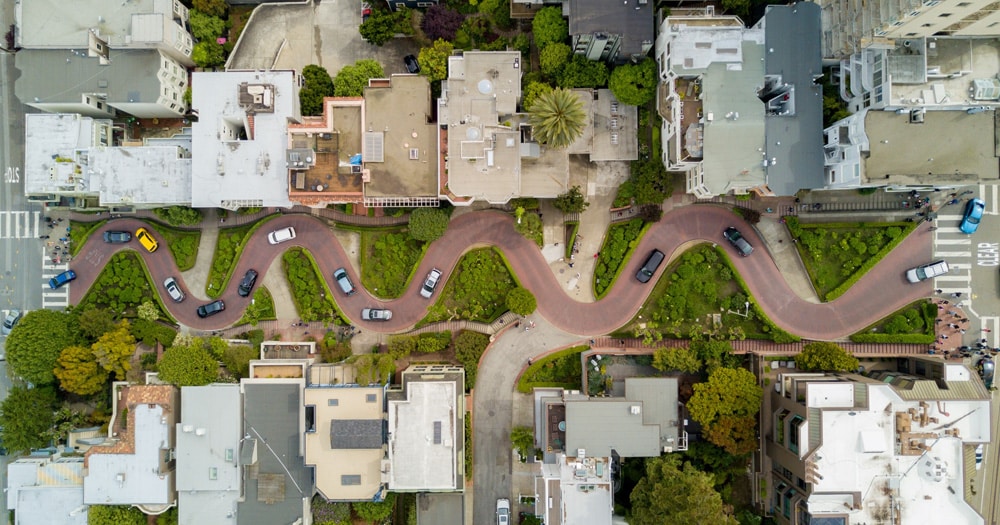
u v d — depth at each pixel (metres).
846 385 66.88
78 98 73.62
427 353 79.44
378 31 74.44
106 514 73.19
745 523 73.94
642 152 76.81
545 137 69.69
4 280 80.62
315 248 79.88
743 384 71.50
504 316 78.94
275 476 73.00
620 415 69.50
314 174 72.31
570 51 74.00
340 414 72.31
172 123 80.19
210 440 72.31
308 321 79.75
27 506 74.12
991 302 77.19
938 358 73.38
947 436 65.94
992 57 64.88
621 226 78.06
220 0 76.44
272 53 78.88
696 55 68.81
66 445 77.06
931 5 55.97
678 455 71.69
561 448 71.50
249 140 72.19
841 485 65.56
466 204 74.25
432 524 76.31
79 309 79.38
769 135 69.38
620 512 75.19
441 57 72.56
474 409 79.44
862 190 76.44
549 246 79.00
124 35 72.50
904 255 77.38
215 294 79.81
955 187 72.31
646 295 78.50
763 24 69.38
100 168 74.19
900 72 64.38
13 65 79.50
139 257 79.94
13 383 79.94
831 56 69.25
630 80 71.94
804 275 78.00
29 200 79.56
